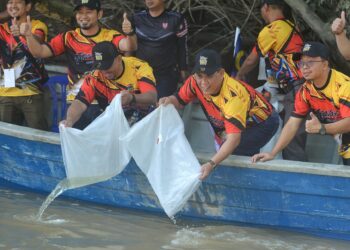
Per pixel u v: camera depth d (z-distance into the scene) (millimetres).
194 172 8273
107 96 9031
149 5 10320
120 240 8188
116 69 8766
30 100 10422
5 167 10016
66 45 9805
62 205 9344
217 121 8500
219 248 8000
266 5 10008
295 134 8836
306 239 8352
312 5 10945
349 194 8023
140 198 9125
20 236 8211
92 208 9289
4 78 10312
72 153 8727
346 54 8547
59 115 11422
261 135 8570
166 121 8516
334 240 8336
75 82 9875
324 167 8023
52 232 8367
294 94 9648
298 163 8180
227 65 12281
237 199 8633
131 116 9258
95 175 8828
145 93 8789
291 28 9773
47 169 9508
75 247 7938
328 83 8023
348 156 8508
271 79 10133
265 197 8469
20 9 10062
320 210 8281
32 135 9234
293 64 9664
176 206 8398
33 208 9164
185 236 8352
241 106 8094
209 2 12914
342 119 7957
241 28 12797
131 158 8852
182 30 10453
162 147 8492
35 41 9570
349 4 10430
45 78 10602
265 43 9773
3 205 9234
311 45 7957
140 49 10516
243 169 8359
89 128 8633
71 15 12586
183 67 10625
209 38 13484
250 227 8703
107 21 13133
